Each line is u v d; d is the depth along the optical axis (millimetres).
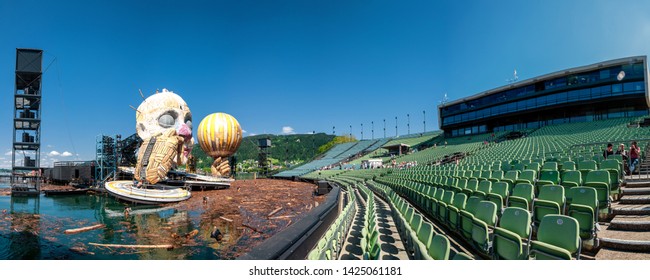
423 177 19891
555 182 10688
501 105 57562
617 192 9203
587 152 19172
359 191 24172
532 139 39000
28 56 32531
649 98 42219
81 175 40656
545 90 50562
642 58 42188
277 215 18938
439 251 4887
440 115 70500
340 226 8250
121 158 39906
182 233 14922
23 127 32656
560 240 5012
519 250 4773
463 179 12773
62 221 18453
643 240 5938
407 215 8906
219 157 47625
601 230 6941
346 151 81125
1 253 11984
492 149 39219
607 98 44469
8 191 38531
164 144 30172
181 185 32906
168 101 33219
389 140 82688
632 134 26859
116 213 21438
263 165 70625
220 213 20109
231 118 47656
